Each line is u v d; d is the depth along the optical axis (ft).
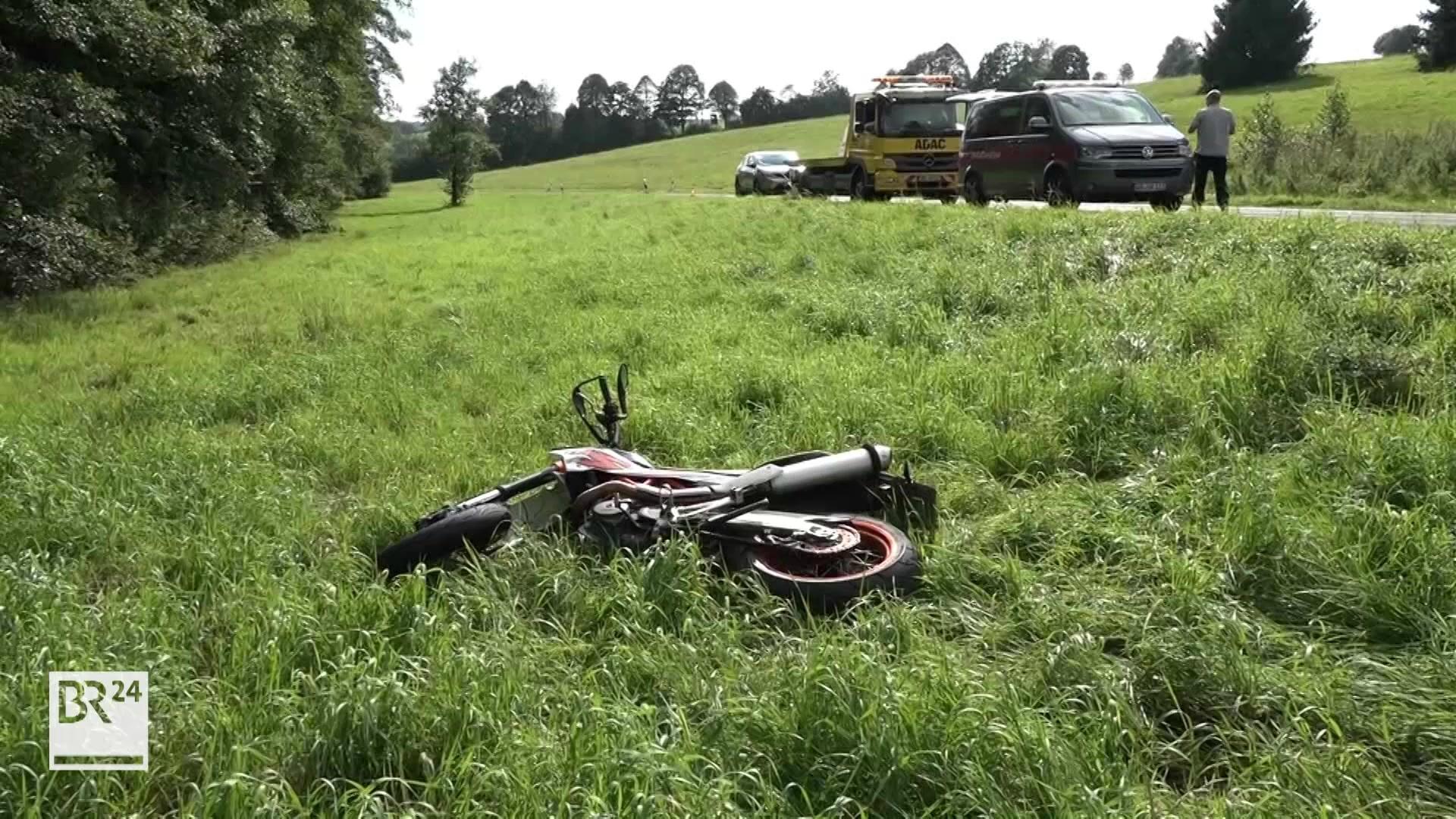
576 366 32.81
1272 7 286.46
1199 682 12.51
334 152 124.36
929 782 10.41
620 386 20.92
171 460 22.95
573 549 16.79
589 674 12.74
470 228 108.27
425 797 10.48
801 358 31.45
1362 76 270.05
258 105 83.66
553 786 10.37
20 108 54.34
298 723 11.51
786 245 58.95
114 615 14.39
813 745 11.08
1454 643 13.09
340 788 10.78
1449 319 26.43
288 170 107.65
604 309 44.19
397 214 157.17
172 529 18.94
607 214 110.01
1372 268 30.66
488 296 51.37
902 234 53.36
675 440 23.97
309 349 38.45
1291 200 74.64
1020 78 451.53
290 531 18.51
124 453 23.29
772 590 14.83
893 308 36.11
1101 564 16.28
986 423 23.43
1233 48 293.02
